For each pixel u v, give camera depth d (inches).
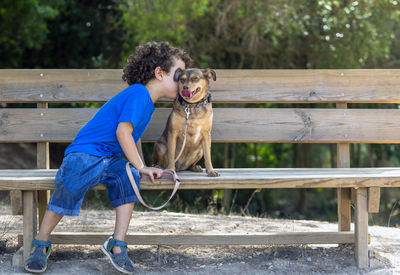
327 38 369.7
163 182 133.5
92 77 175.8
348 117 178.9
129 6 410.3
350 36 375.9
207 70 148.9
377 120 178.5
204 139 149.2
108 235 148.9
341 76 179.8
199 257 151.5
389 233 191.3
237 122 177.3
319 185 136.2
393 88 179.9
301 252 156.3
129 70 145.0
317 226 208.2
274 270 138.2
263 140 177.6
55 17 514.9
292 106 437.4
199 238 148.0
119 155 139.0
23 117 173.3
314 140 177.9
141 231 184.9
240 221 215.0
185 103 146.3
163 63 144.2
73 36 521.3
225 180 135.0
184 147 154.7
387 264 143.1
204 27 419.2
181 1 374.9
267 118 177.9
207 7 401.4
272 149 538.6
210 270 138.2
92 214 222.2
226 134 177.2
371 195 138.2
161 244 147.8
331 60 396.2
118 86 176.2
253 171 157.9
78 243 148.6
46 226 131.5
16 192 134.3
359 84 180.1
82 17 507.5
